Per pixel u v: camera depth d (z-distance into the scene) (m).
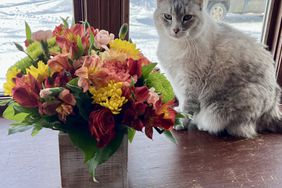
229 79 1.10
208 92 1.13
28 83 0.53
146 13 1.14
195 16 1.04
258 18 1.26
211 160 0.93
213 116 1.10
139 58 0.61
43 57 0.60
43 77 0.54
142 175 0.84
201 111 1.16
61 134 0.59
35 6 1.05
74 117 0.55
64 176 0.64
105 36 0.62
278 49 1.24
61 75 0.54
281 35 1.21
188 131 1.10
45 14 1.07
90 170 0.55
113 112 0.51
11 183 0.79
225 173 0.87
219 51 1.09
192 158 0.94
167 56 1.12
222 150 0.99
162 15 1.06
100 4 1.01
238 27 1.27
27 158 0.89
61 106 0.52
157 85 0.59
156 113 0.55
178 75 1.14
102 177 0.65
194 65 1.09
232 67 1.09
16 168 0.85
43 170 0.84
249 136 1.09
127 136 0.61
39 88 0.53
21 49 0.61
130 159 0.92
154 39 1.20
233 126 1.09
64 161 0.62
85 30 0.63
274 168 0.90
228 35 1.11
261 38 1.28
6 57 1.07
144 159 0.92
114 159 0.64
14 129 0.56
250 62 1.10
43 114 0.54
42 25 1.08
